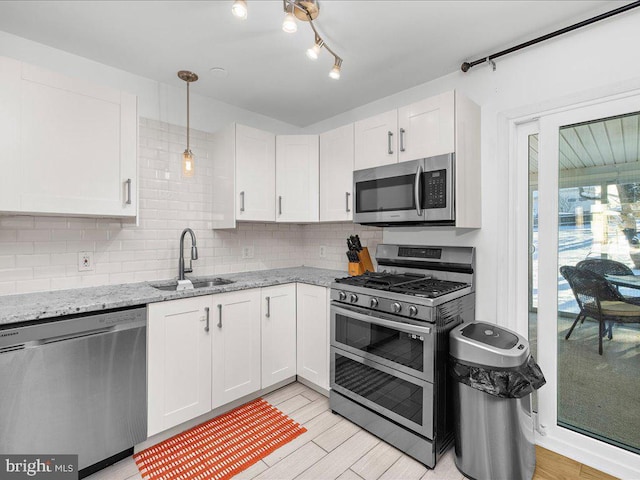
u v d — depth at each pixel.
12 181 1.50
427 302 1.64
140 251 2.26
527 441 1.54
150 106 2.32
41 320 1.40
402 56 2.04
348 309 2.05
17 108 1.52
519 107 1.91
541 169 1.84
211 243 2.65
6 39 1.79
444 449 1.72
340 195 2.49
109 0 1.53
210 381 1.99
